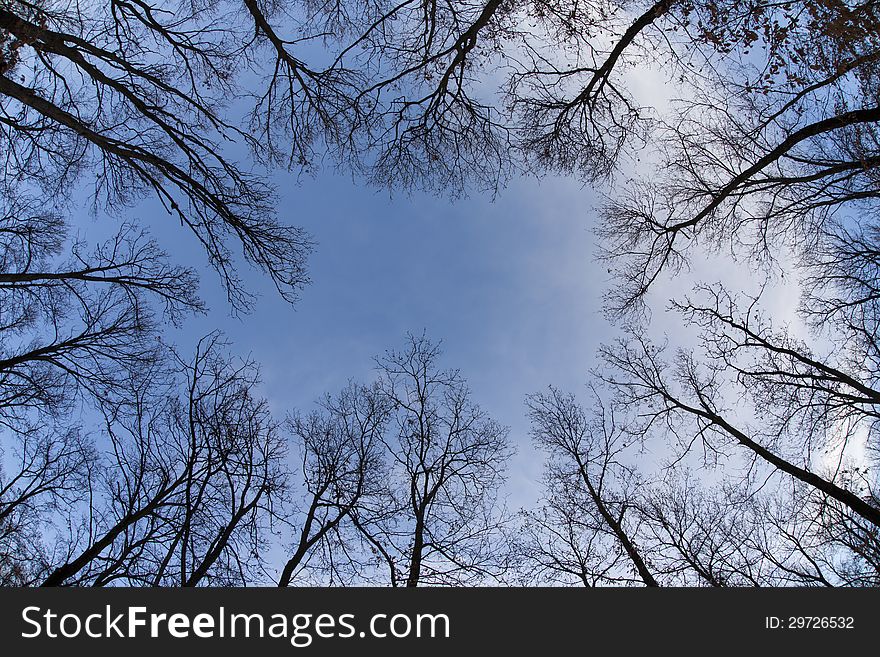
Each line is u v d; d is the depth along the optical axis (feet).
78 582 30.83
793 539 35.83
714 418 40.09
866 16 27.07
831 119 31.04
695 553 38.68
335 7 34.17
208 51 35.55
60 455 38.70
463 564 40.04
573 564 41.01
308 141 37.24
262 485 36.45
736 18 29.58
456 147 37.88
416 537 40.11
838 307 38.81
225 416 37.50
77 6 32.71
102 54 31.30
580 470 45.78
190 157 34.91
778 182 34.88
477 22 32.09
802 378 38.34
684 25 31.53
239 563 34.60
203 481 34.32
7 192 37.73
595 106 37.24
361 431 44.24
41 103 29.25
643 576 38.06
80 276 36.14
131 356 38.55
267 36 34.12
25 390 38.04
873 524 34.68
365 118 36.83
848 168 32.19
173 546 31.53
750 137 34.35
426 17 33.32
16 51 31.01
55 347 36.86
